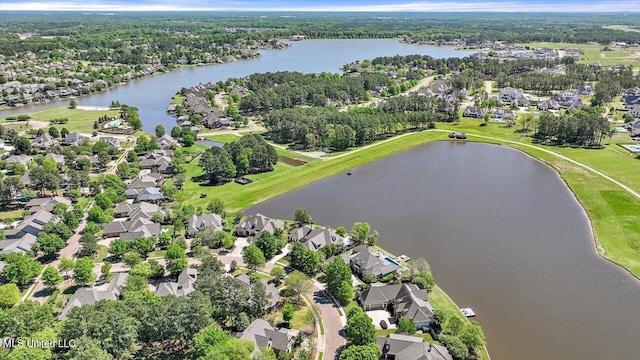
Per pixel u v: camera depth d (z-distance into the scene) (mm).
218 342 77312
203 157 178750
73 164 186750
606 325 92125
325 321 93312
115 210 143750
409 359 78062
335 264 102250
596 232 131250
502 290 103812
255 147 184250
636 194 153500
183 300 85125
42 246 116000
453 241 126812
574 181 169500
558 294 102375
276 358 81375
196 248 116750
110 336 76062
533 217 141625
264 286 95562
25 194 153375
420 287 102125
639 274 109875
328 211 147875
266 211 148500
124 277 103500
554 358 83125
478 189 165750
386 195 161000
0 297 93000
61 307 95688
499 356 83500
